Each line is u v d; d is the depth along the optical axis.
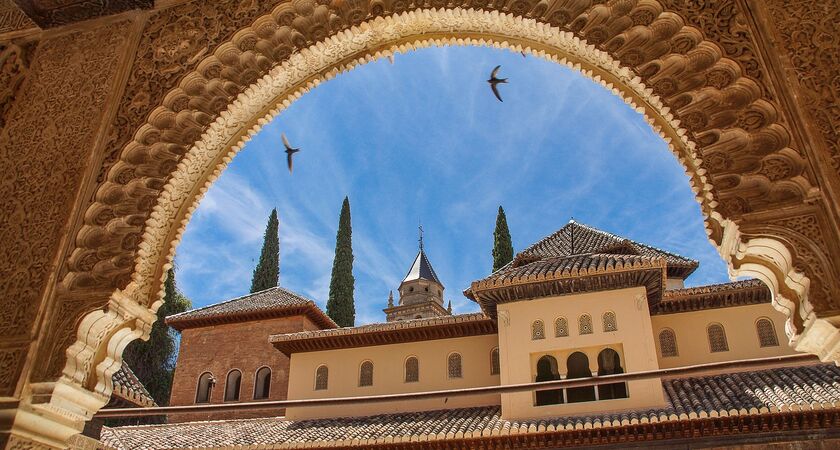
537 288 13.57
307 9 4.20
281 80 4.30
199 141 4.05
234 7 4.30
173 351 24.58
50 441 3.37
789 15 3.15
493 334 15.02
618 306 13.09
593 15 3.70
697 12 3.39
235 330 19.84
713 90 3.20
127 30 4.39
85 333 3.45
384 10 4.10
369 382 15.40
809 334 2.69
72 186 3.85
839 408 9.64
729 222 2.86
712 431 10.62
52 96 4.24
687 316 13.81
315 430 13.64
